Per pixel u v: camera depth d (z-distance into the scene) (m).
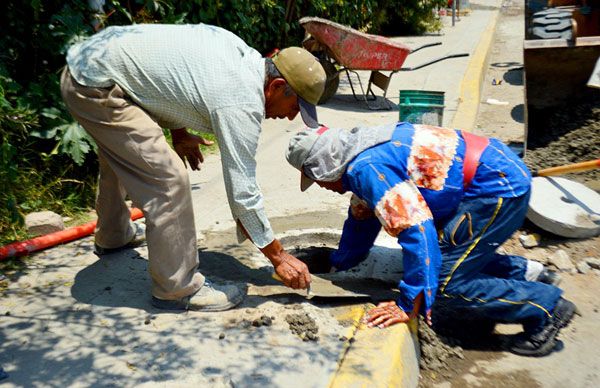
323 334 2.88
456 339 3.28
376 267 3.59
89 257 3.62
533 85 6.58
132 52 2.75
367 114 7.60
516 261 3.41
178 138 3.54
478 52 11.77
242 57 2.82
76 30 4.55
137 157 2.76
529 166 5.68
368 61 7.66
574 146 5.94
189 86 2.72
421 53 12.11
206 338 2.81
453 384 2.95
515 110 7.75
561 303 3.21
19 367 2.59
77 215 4.32
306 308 3.08
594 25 7.43
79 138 4.38
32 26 4.58
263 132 6.52
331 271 3.61
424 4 15.85
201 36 2.81
